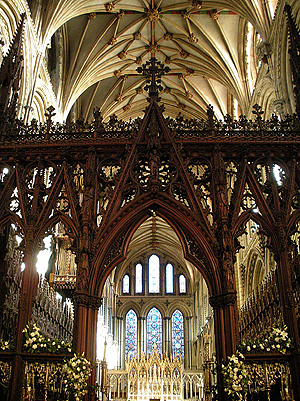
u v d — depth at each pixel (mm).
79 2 25609
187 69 32688
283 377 10586
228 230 11680
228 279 11164
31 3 23000
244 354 10570
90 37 29469
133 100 36500
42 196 12625
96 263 11625
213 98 34125
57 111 27547
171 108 37656
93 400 10742
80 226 11883
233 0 25625
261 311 19250
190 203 12344
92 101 34500
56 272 25281
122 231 12219
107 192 12789
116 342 49750
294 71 14047
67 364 10148
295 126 13445
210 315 40656
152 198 12406
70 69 29359
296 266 12820
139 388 37688
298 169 12562
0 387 11305
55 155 12977
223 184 12320
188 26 29484
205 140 12898
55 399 11961
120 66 32656
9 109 13578
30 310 11141
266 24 23297
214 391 11680
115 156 13023
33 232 11828
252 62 28484
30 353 10609
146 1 28297
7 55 13836
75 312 11078
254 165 12711
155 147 12844
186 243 12266
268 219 12078
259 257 26328
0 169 12789
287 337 10641
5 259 13062
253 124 13430
